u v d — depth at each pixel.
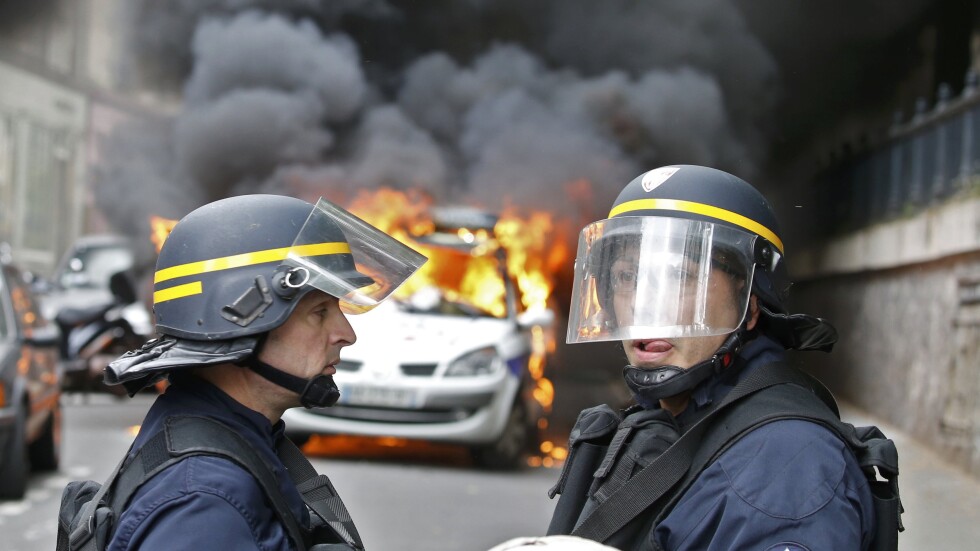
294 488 1.90
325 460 8.16
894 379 10.48
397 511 6.48
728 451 1.85
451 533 5.98
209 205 1.94
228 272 1.87
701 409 2.03
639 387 2.05
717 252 2.02
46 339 7.62
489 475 7.83
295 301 1.87
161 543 1.66
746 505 1.76
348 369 7.69
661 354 2.04
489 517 6.42
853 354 12.53
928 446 9.05
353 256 2.04
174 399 1.88
